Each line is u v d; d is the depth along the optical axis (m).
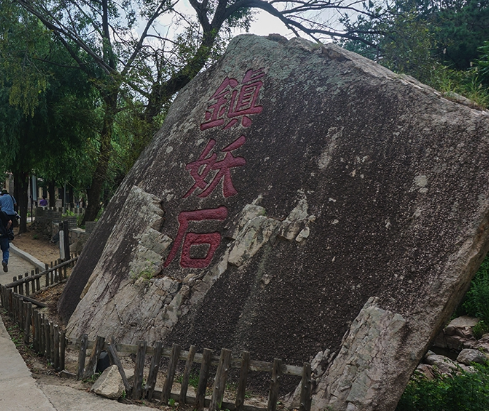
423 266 3.07
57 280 7.83
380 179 3.54
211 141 5.24
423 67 9.31
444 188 3.23
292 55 5.09
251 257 3.90
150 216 5.05
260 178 4.38
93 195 14.49
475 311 7.61
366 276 3.26
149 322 4.21
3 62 11.86
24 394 2.98
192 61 10.50
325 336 3.24
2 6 11.65
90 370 3.30
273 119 4.69
